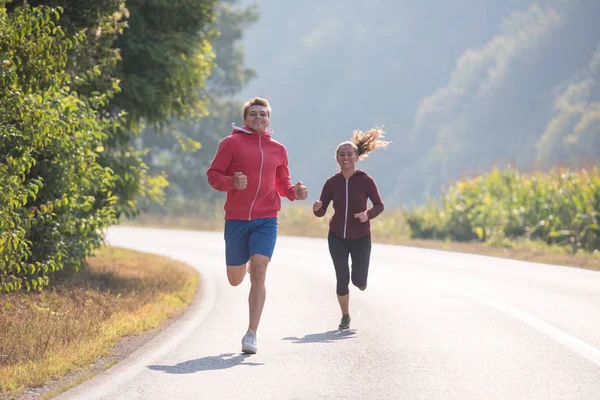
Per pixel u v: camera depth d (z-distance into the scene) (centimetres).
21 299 1461
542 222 3394
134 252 2875
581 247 3209
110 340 1180
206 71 2170
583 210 3225
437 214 4012
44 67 1279
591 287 1864
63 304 1459
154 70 2031
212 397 862
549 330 1259
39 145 1323
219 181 1102
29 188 1252
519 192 3638
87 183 1595
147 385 915
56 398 858
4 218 1180
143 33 1980
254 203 1127
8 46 1175
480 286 1889
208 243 3591
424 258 2730
